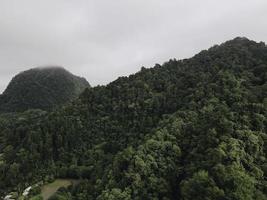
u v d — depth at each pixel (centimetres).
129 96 14038
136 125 12338
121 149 11231
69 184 11212
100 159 11544
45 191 10900
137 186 8312
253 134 7981
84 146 12812
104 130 13175
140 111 12950
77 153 12631
